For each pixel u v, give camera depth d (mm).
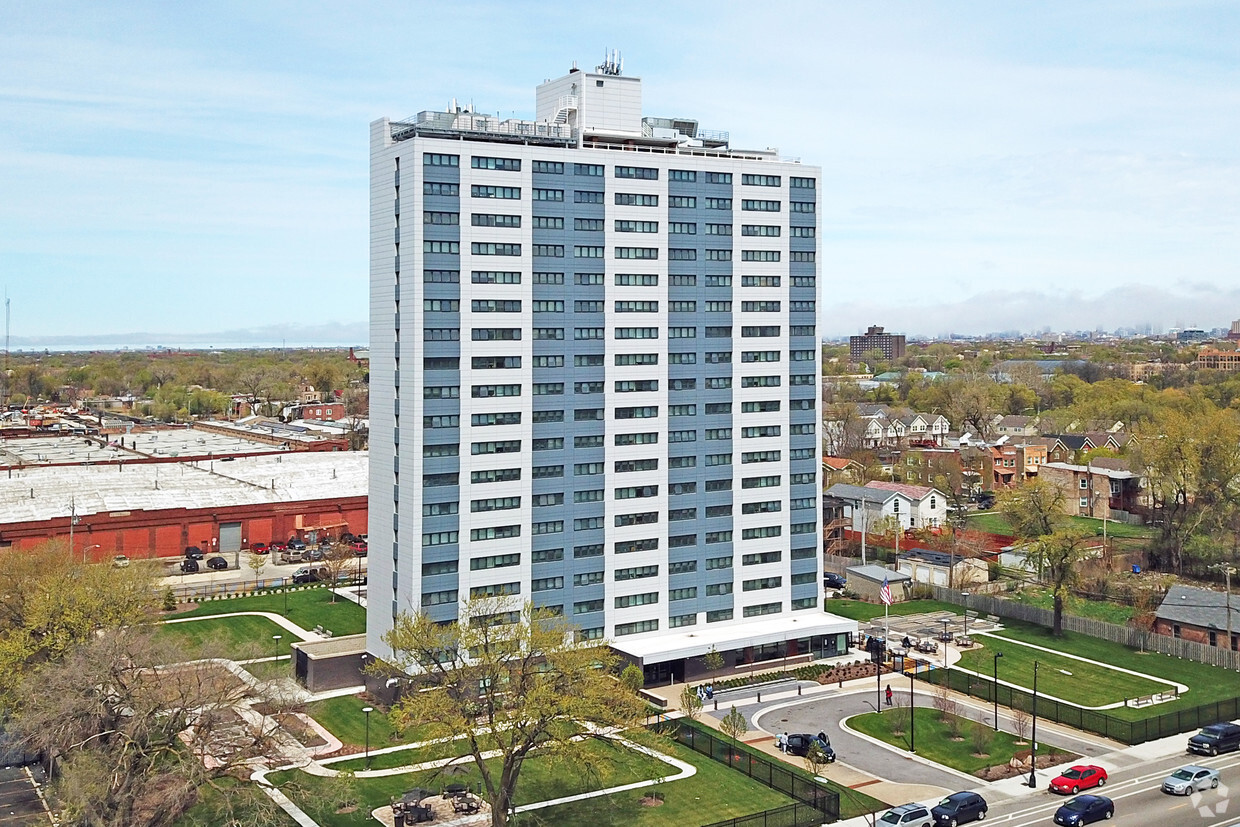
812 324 131500
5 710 88438
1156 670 119062
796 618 129625
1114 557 167125
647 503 120562
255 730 81125
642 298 120000
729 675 117750
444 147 108375
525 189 112875
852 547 180875
